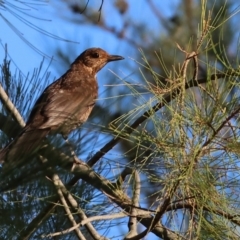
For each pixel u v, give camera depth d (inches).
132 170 314.2
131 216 304.3
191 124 278.1
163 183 283.7
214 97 277.3
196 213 297.1
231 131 280.4
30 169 234.2
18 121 294.2
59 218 296.7
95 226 331.3
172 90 286.8
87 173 296.8
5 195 247.3
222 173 283.4
